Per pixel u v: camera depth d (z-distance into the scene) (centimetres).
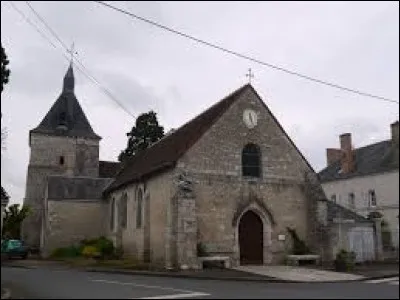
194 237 2067
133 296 1177
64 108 4712
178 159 2180
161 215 2262
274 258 2327
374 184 3922
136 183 2666
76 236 3309
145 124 4794
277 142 2466
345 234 2680
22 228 4134
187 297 1162
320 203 2408
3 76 1539
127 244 2772
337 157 4666
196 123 2594
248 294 1239
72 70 4916
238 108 2409
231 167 2316
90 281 1561
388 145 4034
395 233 3659
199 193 2208
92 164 4575
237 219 2266
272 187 2397
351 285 1555
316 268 2184
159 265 2166
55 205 3316
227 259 2144
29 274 1864
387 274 1972
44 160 4428
